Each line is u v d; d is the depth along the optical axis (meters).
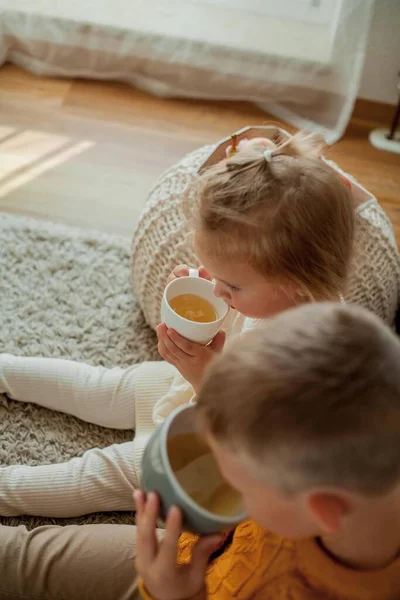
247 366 0.54
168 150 2.00
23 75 2.13
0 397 1.33
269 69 2.05
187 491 0.70
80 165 1.89
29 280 1.56
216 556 0.88
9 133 1.94
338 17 1.89
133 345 1.47
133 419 1.27
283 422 0.52
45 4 2.03
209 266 0.98
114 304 1.54
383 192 1.96
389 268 1.36
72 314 1.51
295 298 0.97
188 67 2.09
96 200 1.81
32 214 1.73
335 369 0.52
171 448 0.69
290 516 0.59
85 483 1.14
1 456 1.26
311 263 0.93
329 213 0.92
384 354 0.54
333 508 0.55
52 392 1.28
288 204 0.90
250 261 0.93
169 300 1.03
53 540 0.98
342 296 1.06
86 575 0.96
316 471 0.53
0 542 0.98
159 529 1.00
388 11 1.90
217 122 2.12
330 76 2.02
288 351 0.53
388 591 0.65
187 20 2.04
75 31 2.04
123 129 2.04
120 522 1.19
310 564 0.67
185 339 1.00
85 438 1.31
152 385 1.24
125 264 1.64
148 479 0.65
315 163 0.95
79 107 2.07
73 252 1.63
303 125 2.11
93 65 2.12
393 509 0.60
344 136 2.12
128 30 2.03
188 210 1.14
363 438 0.51
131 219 1.78
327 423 0.51
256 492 0.58
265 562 0.73
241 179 0.92
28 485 1.14
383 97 2.13
